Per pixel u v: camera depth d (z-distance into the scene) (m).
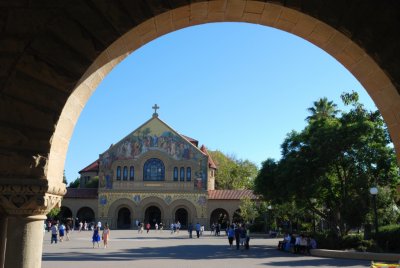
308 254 27.53
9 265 5.37
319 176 30.44
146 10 5.70
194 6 5.91
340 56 6.45
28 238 5.46
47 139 5.43
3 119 5.40
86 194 67.75
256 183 37.47
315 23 5.98
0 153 5.34
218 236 52.25
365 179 29.44
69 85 5.52
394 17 5.75
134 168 66.88
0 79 5.47
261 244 38.31
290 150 33.25
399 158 6.41
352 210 29.55
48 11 5.61
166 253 28.23
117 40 5.66
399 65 5.71
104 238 33.50
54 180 5.77
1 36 5.54
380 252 25.31
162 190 66.12
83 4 5.63
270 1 5.88
